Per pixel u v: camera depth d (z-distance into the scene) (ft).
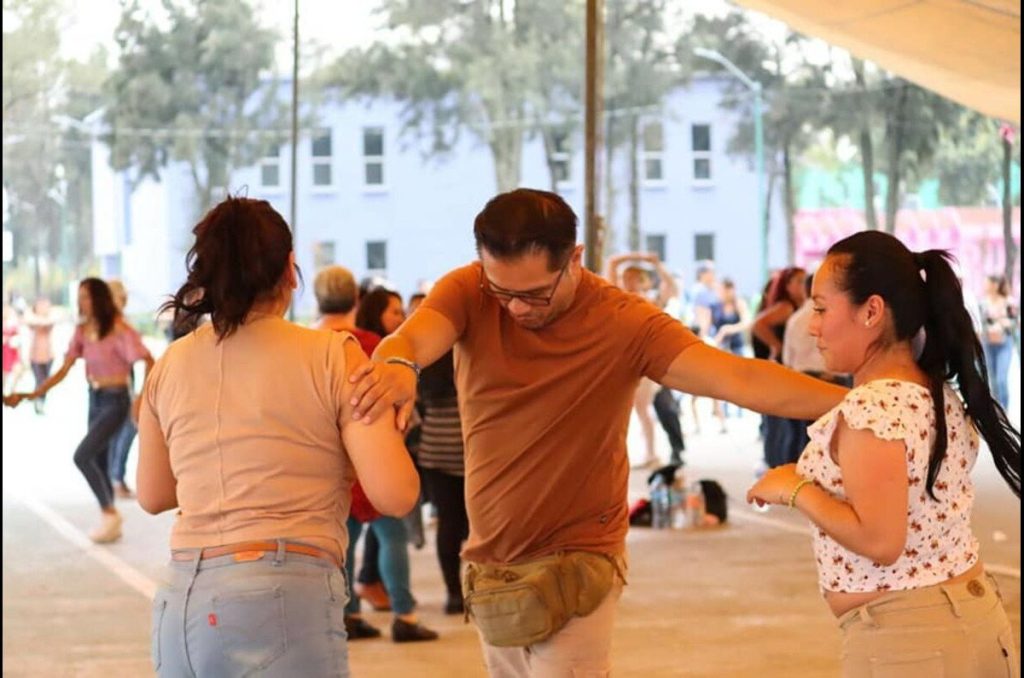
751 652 25.05
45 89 131.85
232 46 129.70
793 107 114.73
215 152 131.64
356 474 11.82
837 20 28.99
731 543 36.99
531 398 13.11
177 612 11.23
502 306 13.24
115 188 140.77
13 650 25.88
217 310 11.44
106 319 37.83
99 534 38.50
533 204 12.65
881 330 10.99
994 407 10.98
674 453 52.16
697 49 110.32
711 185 139.23
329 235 146.82
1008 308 72.38
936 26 28.02
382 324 29.89
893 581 10.82
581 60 124.06
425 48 127.95
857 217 118.32
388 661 24.58
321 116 133.69
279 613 11.03
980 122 104.42
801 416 12.60
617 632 26.84
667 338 12.98
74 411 94.27
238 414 11.34
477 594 13.25
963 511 11.00
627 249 131.75
